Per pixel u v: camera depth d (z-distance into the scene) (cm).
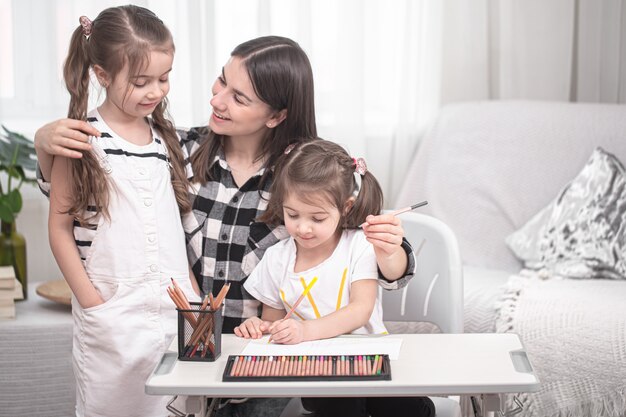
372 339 143
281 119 171
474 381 121
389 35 291
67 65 163
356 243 161
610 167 246
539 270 245
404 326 222
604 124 268
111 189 160
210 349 133
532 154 270
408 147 293
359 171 160
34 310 223
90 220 160
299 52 170
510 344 139
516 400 140
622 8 297
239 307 171
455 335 144
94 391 161
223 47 268
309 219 153
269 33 268
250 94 164
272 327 142
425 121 295
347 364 127
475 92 303
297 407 162
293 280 161
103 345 159
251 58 164
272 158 171
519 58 300
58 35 250
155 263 162
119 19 155
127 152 162
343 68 279
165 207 164
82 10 251
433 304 178
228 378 122
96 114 165
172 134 173
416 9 288
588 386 195
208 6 261
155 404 162
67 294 226
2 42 250
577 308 206
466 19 298
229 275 171
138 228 160
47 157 160
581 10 300
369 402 157
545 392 199
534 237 254
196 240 172
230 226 171
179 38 260
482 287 231
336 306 159
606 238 236
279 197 157
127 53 153
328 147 158
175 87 262
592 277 236
